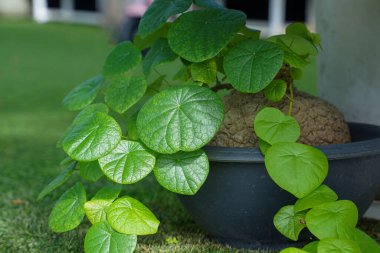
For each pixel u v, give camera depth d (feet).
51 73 12.62
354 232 3.47
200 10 3.86
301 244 3.95
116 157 3.65
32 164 5.99
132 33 16.79
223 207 3.82
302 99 3.97
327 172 3.55
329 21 4.55
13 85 11.20
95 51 16.12
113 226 3.56
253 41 3.79
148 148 3.67
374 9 4.37
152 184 5.26
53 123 7.98
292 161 3.54
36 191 5.24
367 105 4.47
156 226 3.59
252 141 3.85
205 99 3.64
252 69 3.69
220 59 3.95
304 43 3.92
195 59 3.71
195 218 4.01
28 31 20.84
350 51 4.49
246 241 3.96
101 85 3.97
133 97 3.80
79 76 12.17
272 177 3.53
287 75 3.99
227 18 3.80
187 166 3.63
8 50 16.34
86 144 3.61
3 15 26.35
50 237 4.30
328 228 3.44
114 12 19.20
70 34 20.17
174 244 4.13
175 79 4.16
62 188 5.27
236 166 3.69
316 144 3.88
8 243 4.24
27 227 4.47
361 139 4.24
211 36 3.75
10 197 5.09
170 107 3.64
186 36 3.77
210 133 3.58
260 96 3.94
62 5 25.81
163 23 3.81
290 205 3.65
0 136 7.23
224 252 3.95
